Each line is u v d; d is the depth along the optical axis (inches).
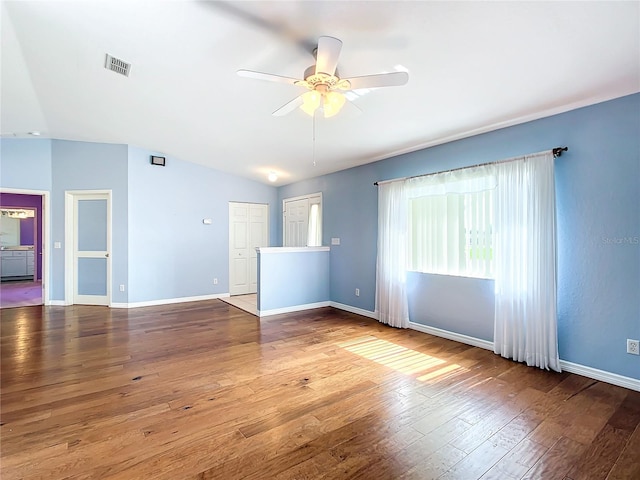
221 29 88.4
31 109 156.9
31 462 68.6
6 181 204.5
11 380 107.4
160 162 226.2
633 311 101.0
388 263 177.3
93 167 215.3
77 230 222.2
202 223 247.8
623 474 66.0
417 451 73.1
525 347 122.3
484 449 73.8
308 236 251.9
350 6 74.7
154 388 102.4
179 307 219.9
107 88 130.8
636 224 100.3
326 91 90.5
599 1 66.4
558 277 116.1
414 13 74.9
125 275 215.9
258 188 279.0
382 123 137.7
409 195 167.6
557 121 117.1
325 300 224.7
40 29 94.8
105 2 81.6
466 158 146.4
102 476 64.9
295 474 65.9
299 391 101.0
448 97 111.8
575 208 112.3
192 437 77.7
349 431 80.5
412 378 110.3
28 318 188.5
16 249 336.2
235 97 131.1
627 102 102.0
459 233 146.7
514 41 81.2
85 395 97.7
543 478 65.2
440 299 156.3
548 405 92.5
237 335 157.9
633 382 101.0
